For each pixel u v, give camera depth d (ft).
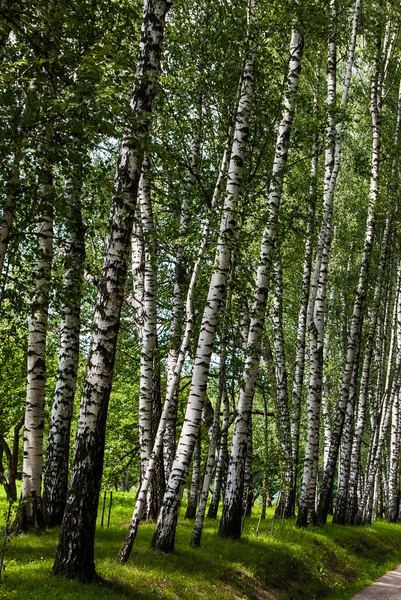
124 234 27.71
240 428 44.91
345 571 49.65
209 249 41.86
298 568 43.42
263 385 57.82
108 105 22.20
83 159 22.99
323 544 52.39
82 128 21.93
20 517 33.68
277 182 44.86
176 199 42.98
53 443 37.88
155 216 50.01
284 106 43.52
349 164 90.27
